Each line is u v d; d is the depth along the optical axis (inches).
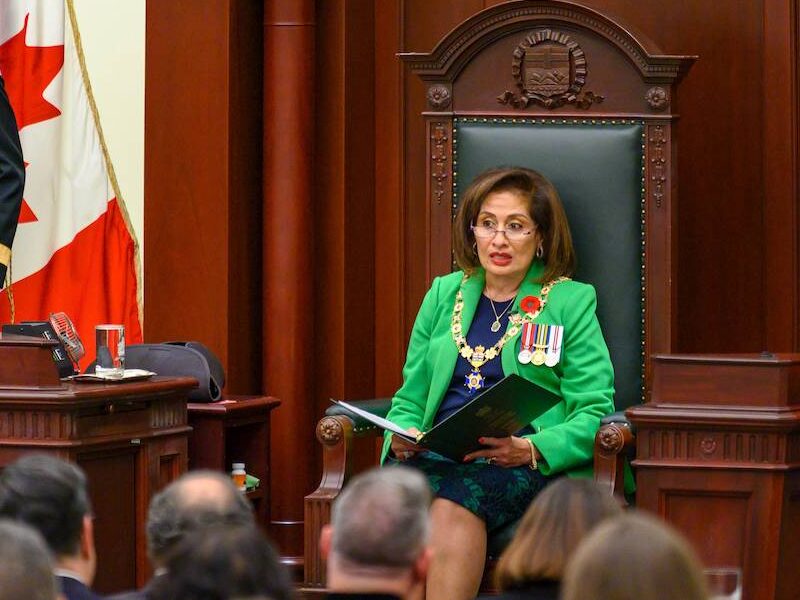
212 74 596.4
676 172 525.7
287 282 609.6
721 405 439.8
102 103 654.5
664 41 601.6
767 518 434.3
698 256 603.8
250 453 548.4
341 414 485.4
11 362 446.9
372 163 629.9
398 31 625.3
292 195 609.3
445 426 445.4
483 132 533.3
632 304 521.7
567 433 466.6
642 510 443.2
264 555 218.4
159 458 478.0
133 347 528.4
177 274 600.4
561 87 531.8
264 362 613.0
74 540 296.5
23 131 639.8
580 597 202.2
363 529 255.9
